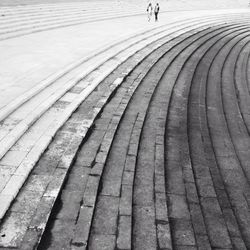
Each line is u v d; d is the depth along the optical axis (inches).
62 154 256.7
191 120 401.4
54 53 497.7
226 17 1211.2
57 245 179.2
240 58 761.6
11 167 224.5
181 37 799.1
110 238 193.6
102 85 419.2
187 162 303.6
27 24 675.4
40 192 209.6
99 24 799.1
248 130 408.8
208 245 206.8
